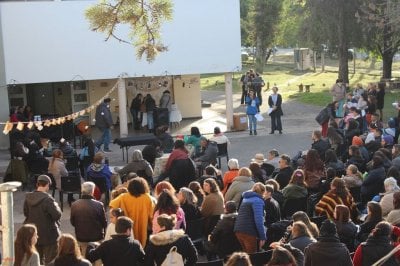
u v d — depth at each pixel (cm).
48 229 983
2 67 2398
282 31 6003
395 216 934
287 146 2278
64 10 2397
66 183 1510
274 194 1171
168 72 2492
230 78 2598
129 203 977
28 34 2389
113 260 763
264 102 3666
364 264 773
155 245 765
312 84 4619
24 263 727
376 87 2723
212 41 2512
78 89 2892
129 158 2162
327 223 749
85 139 1962
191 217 1079
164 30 2467
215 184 1100
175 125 2880
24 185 1728
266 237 1045
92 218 999
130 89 2934
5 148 2447
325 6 3756
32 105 2975
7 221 581
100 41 2430
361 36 3762
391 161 1440
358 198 1248
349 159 1517
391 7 2542
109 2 1015
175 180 1376
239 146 2314
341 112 2438
